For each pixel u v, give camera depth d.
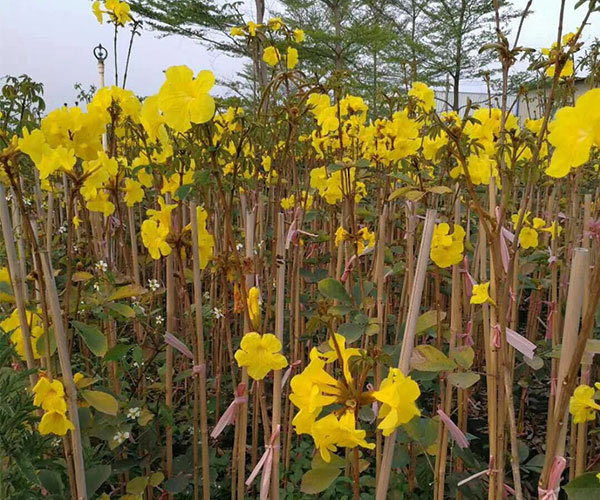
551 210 3.07
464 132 1.78
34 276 1.36
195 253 1.59
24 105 1.73
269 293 1.97
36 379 1.51
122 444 1.88
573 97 2.33
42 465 1.54
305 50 15.00
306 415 0.98
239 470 1.72
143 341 2.08
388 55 17.25
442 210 2.46
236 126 1.59
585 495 1.06
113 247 2.99
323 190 2.29
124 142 3.14
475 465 1.82
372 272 2.41
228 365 2.65
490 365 1.46
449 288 2.52
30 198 3.05
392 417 0.91
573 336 1.09
